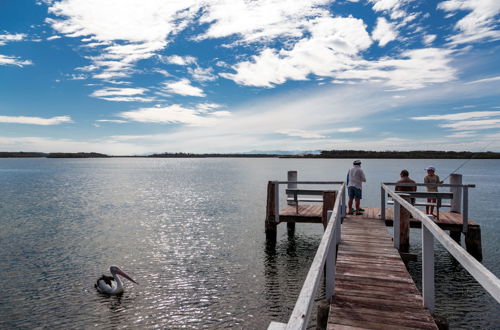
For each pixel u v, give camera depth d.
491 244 15.54
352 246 8.35
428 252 4.97
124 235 18.28
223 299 9.62
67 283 11.02
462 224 11.94
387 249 8.08
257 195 39.62
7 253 14.73
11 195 40.69
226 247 15.36
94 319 8.49
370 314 4.80
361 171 12.88
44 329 8.01
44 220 23.22
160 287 10.58
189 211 27.02
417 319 4.64
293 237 17.11
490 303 8.97
